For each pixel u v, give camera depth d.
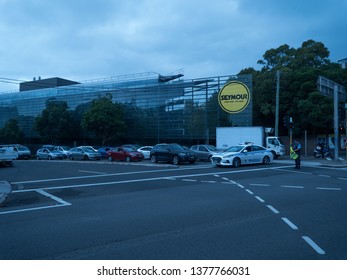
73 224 7.88
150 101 48.16
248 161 22.73
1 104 70.44
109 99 47.78
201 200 10.62
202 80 43.03
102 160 35.22
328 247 5.92
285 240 6.32
